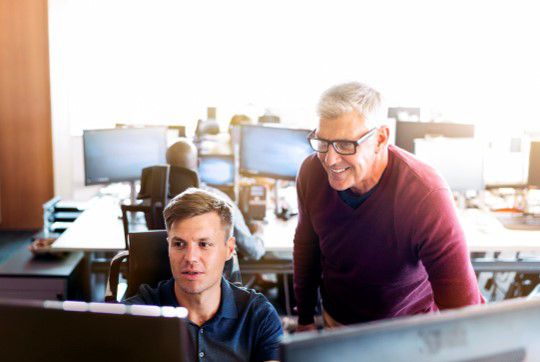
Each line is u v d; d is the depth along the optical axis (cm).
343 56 670
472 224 373
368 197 175
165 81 652
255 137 402
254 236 328
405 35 666
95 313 101
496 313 89
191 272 149
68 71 566
